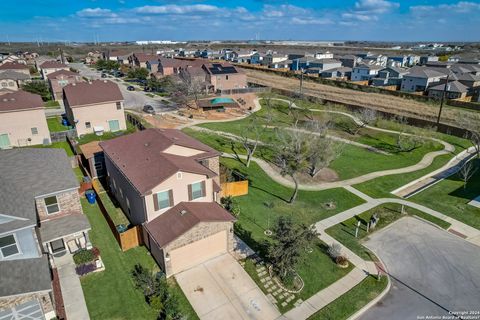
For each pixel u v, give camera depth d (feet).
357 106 213.66
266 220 89.04
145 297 61.82
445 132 177.06
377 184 116.57
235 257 73.15
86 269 66.54
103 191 100.53
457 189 114.32
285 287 65.57
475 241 83.56
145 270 65.72
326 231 85.81
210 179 76.89
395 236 84.84
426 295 65.26
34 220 56.70
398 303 63.21
